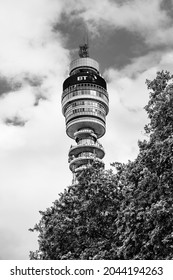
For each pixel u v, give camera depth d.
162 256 25.56
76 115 174.62
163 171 27.77
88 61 187.50
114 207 36.09
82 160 158.50
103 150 166.00
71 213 37.91
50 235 37.41
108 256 31.47
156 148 27.61
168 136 27.86
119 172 38.12
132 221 27.86
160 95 30.11
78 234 35.84
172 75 32.19
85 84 178.75
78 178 39.16
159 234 25.42
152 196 27.55
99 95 178.75
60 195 39.62
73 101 178.00
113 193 36.53
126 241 27.97
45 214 38.88
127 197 30.73
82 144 164.62
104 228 36.03
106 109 183.25
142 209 27.73
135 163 30.88
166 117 28.61
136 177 30.17
